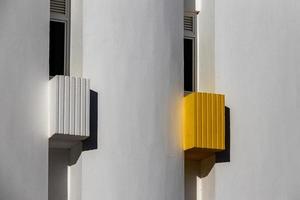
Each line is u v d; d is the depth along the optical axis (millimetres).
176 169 19625
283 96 20672
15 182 18281
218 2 21000
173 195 19484
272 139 20453
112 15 19516
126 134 19188
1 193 18125
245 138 20359
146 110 19422
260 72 20625
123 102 19266
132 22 19578
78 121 18891
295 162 20531
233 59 20625
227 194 20109
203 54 21125
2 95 18422
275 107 20594
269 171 20344
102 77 19375
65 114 18797
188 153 20203
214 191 20219
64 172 19578
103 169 19016
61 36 19922
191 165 20719
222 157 20219
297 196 20438
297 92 20781
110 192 18938
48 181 19312
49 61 19516
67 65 19859
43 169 18625
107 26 19500
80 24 19812
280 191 20312
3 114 18375
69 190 19531
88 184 19094
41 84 18875
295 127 20641
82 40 19719
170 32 19953
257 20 20797
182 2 20312
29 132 18594
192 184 20641
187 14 21312
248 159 20281
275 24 20875
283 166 20438
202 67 21109
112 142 19109
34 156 18562
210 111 19969
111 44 19422
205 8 21250
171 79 19844
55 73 19766
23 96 18641
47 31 19062
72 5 20062
